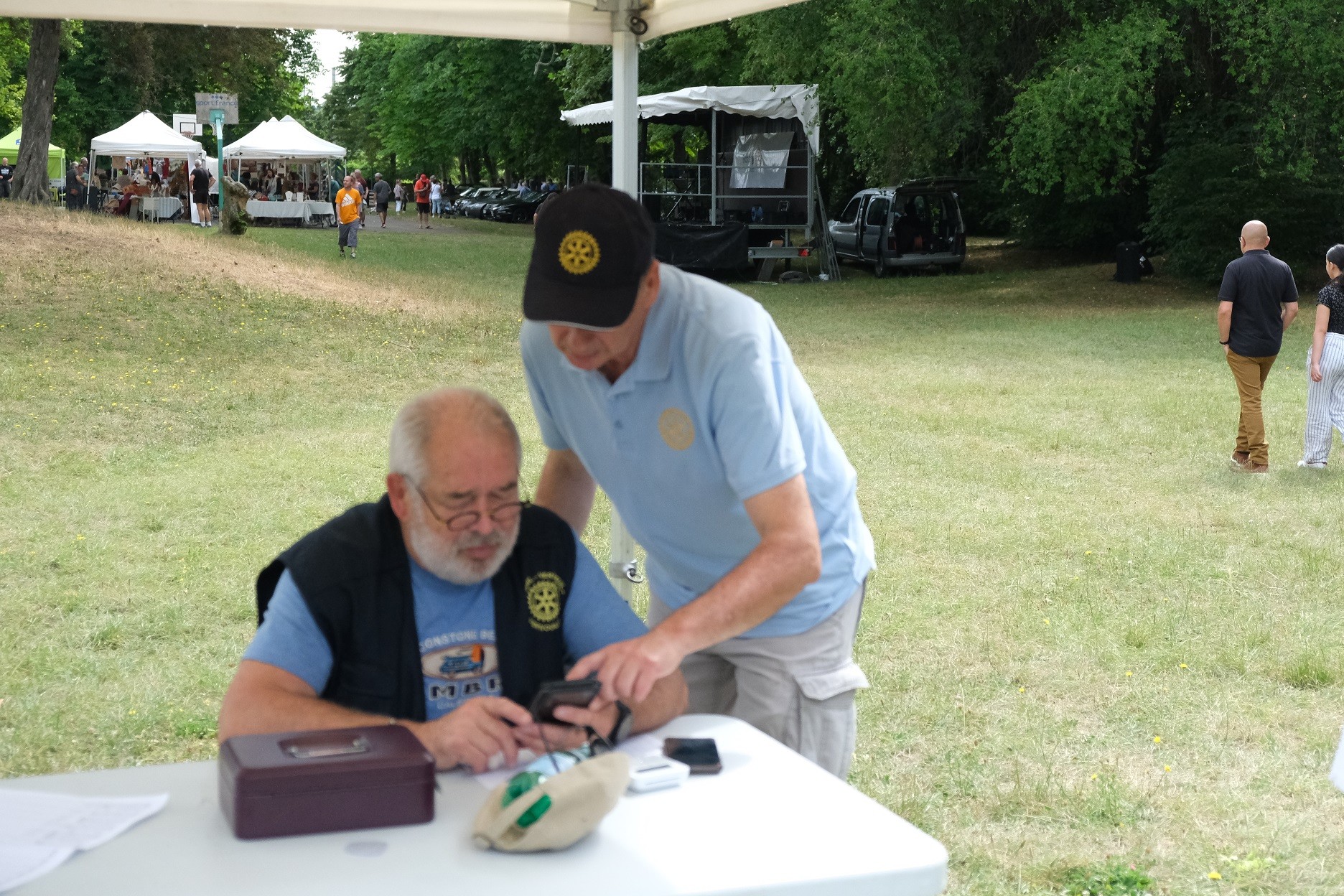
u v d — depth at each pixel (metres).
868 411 11.98
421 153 54.81
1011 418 11.68
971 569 7.06
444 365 14.05
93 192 32.34
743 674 2.77
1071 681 5.38
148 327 14.34
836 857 1.74
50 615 5.95
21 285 15.27
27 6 3.14
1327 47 19.23
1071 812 4.14
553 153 44.09
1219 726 4.89
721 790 1.97
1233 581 6.82
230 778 1.76
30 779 1.95
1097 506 8.48
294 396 12.01
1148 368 14.98
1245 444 9.55
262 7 3.35
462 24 3.59
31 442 9.67
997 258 29.41
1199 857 3.84
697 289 2.35
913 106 21.94
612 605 2.48
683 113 25.11
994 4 22.27
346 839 1.75
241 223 26.92
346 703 2.26
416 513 2.20
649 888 1.63
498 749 2.02
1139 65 20.19
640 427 2.44
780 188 24.92
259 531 7.51
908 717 4.96
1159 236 23.78
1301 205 22.28
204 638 5.73
